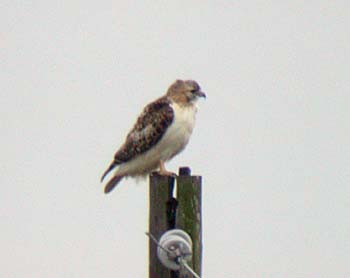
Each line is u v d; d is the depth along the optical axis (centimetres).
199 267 1102
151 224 1147
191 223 1105
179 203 1107
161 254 1066
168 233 1076
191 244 1080
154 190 1144
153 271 1130
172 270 1115
